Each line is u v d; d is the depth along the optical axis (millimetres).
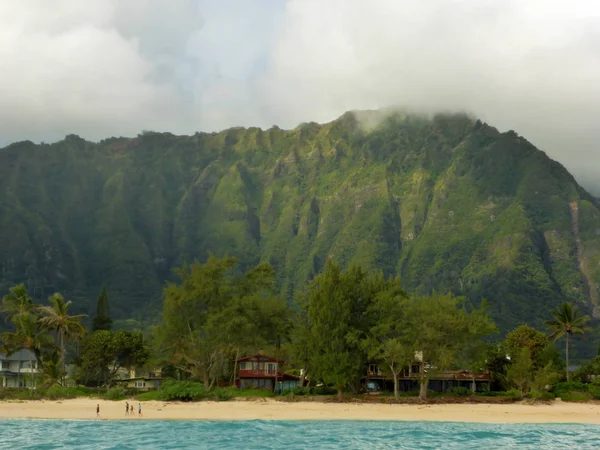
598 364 161750
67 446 69000
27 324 139625
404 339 120750
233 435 77188
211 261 138625
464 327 120875
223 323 130625
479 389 138625
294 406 108250
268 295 150375
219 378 145875
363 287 133875
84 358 161750
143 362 166875
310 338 126062
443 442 72875
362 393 131250
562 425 88625
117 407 107375
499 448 69250
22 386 169625
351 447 69250
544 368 124375
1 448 67750
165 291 139125
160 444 70625
